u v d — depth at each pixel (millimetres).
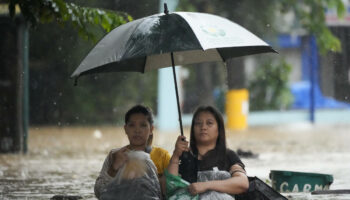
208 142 17656
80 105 80938
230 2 69188
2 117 42219
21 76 42156
